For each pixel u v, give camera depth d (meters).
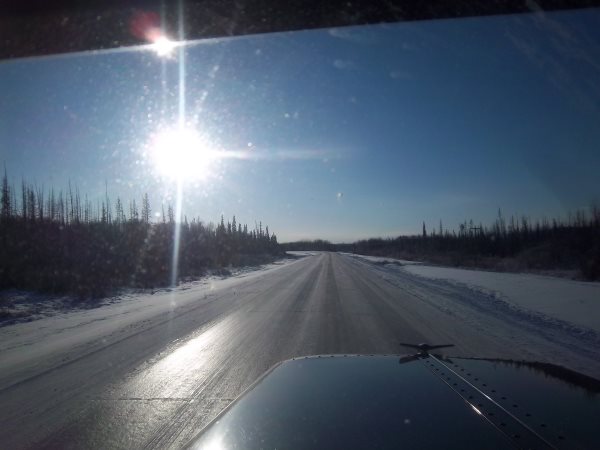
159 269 28.06
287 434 1.96
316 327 11.13
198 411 5.54
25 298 16.95
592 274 26.02
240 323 11.86
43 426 5.19
